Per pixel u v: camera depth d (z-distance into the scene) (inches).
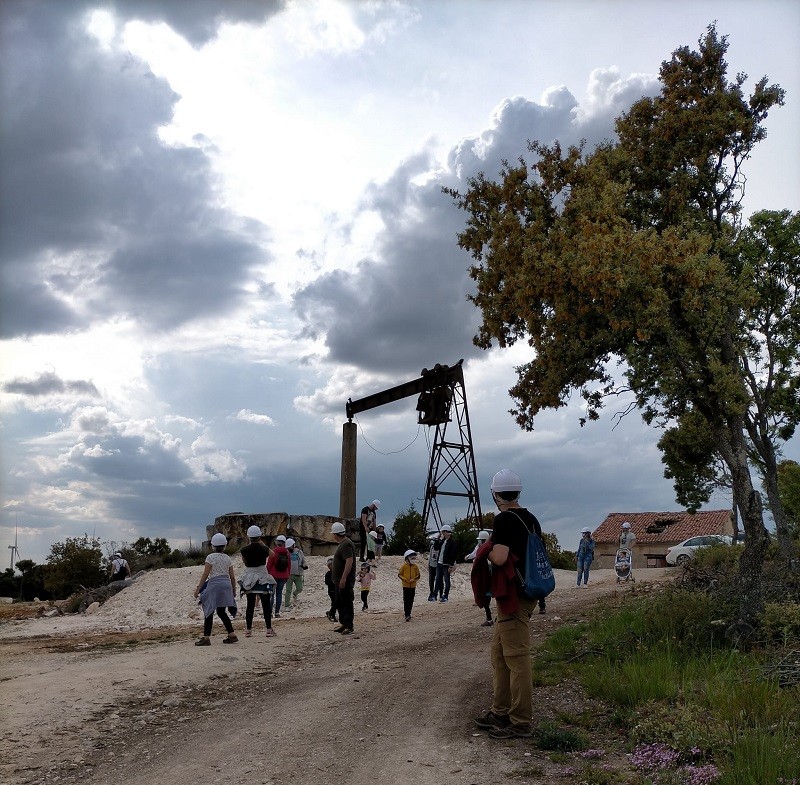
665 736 256.4
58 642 629.3
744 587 464.1
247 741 280.8
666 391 535.8
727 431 552.4
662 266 513.7
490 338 642.8
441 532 863.7
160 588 991.6
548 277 520.4
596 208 544.7
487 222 633.6
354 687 368.2
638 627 442.9
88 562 1536.7
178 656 462.0
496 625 285.4
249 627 579.2
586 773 229.5
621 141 642.8
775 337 876.6
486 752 255.6
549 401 565.9
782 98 614.5
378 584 1015.6
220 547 527.8
